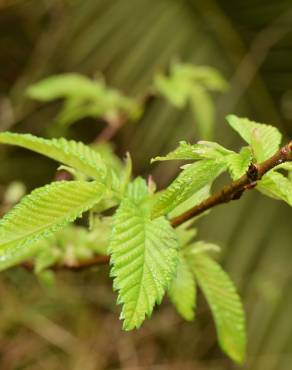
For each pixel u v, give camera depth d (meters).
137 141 1.01
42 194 0.42
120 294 0.40
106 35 1.03
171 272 0.41
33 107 1.12
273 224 1.03
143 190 0.45
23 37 1.22
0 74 1.28
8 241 0.41
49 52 1.08
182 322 1.15
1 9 1.16
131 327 0.40
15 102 1.13
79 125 1.14
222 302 0.49
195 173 0.41
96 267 0.54
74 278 1.08
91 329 1.10
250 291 1.02
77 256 0.54
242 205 1.02
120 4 1.03
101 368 1.07
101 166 0.45
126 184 0.45
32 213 0.42
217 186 0.95
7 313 1.02
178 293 0.49
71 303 1.08
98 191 0.43
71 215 0.42
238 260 1.01
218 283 0.49
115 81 1.01
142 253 0.41
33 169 1.18
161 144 1.00
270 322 1.04
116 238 0.41
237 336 0.49
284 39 1.01
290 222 1.04
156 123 1.00
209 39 1.03
